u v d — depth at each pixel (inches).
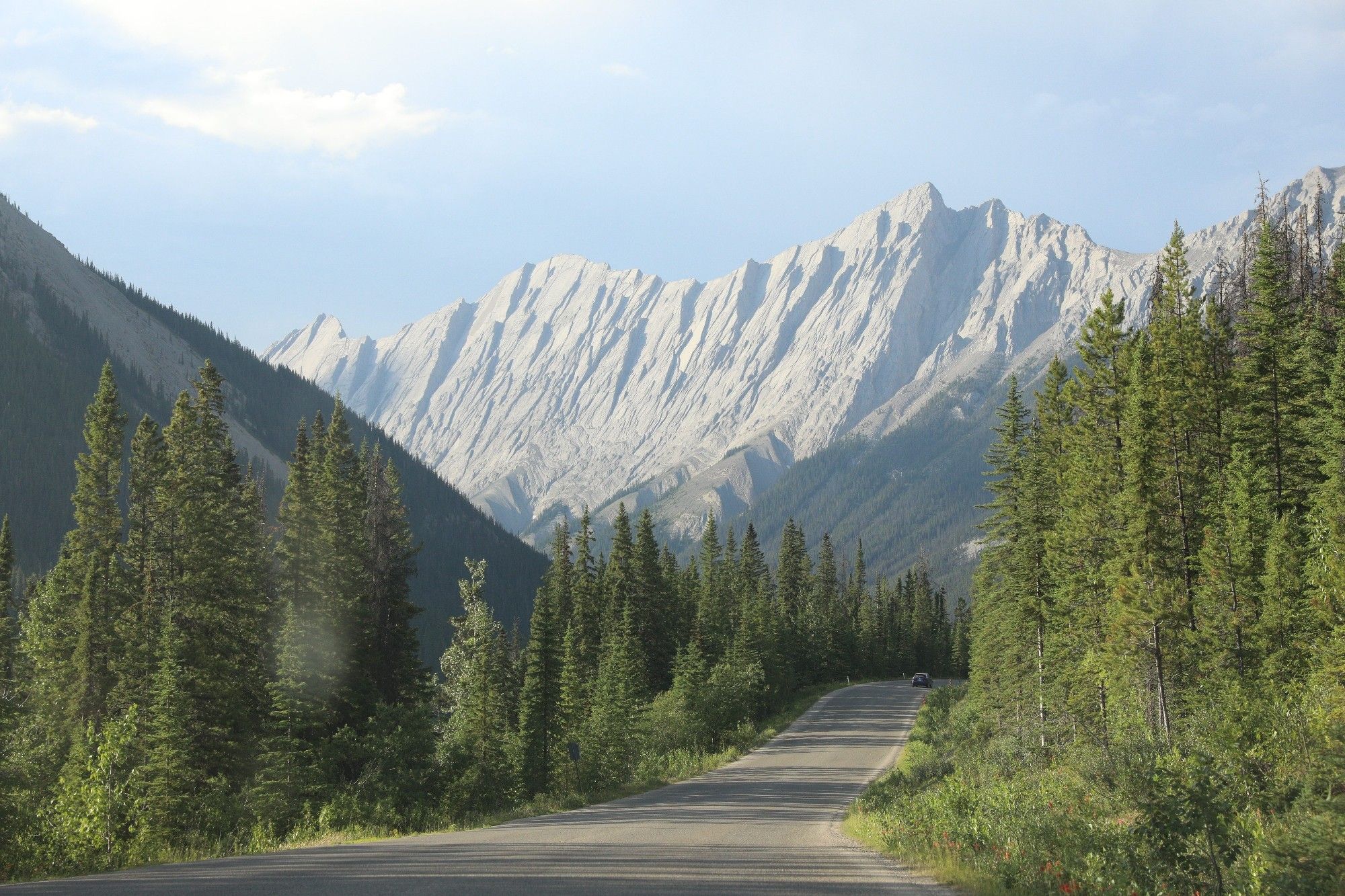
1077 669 1800.0
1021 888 598.2
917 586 7229.3
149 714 1604.3
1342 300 2030.0
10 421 7869.1
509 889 510.0
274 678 1921.8
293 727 1689.2
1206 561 1540.4
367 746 1679.4
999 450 2112.5
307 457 2190.0
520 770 2214.6
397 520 2273.6
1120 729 1360.7
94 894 477.7
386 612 2190.0
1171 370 1811.0
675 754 2440.9
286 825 1422.2
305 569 1988.2
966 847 751.1
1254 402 1857.8
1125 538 1626.5
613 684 2527.1
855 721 3304.6
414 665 2197.3
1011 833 771.4
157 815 1291.8
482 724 2417.6
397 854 715.4
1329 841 503.2
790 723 3265.3
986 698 2247.8
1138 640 1546.5
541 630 2362.2
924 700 3909.9
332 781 1646.2
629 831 982.4
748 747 2647.6
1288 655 1401.3
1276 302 1926.7
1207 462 1850.4
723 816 1221.1
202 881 540.4
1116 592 1562.5
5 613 2549.2
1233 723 842.2
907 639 6683.1
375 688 1940.2
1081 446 1959.9
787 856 751.1
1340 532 1186.6
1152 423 1701.5
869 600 6668.3
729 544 5536.4
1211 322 2111.2
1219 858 583.5
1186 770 630.5
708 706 2807.6
